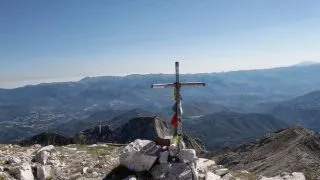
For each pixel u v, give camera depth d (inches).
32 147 1395.2
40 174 946.7
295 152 3270.2
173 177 928.3
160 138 1011.3
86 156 1196.5
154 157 965.2
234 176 1251.2
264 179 1298.0
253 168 3395.7
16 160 1032.8
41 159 1047.6
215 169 1246.9
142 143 1002.7
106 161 1116.5
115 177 960.3
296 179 1312.7
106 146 1494.8
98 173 1000.2
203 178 1000.2
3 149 1301.7
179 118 986.7
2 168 949.2
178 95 981.8
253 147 4409.5
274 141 4212.6
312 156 3189.0
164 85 973.2
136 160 973.8
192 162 968.3
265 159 3622.0
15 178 906.1
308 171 2591.0
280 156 3385.8
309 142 3518.7
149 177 945.5
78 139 2721.5
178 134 990.4
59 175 980.6
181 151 976.3
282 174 1398.9
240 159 4074.8
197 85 979.9
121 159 987.3
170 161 971.3
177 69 979.9
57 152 1244.5
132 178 910.4
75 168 1041.5
